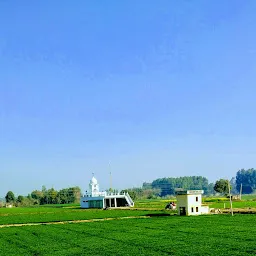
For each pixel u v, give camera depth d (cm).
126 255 5247
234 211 11400
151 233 7250
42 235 7575
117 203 18638
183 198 11106
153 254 5241
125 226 8544
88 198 18975
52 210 16900
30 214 13962
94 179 19900
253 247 5441
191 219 9538
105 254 5381
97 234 7406
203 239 6288
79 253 5531
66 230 8238
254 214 10369
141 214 11762
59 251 5762
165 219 9806
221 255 4997
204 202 18225
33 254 5641
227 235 6606
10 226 9612
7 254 5681
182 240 6288
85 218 11031
